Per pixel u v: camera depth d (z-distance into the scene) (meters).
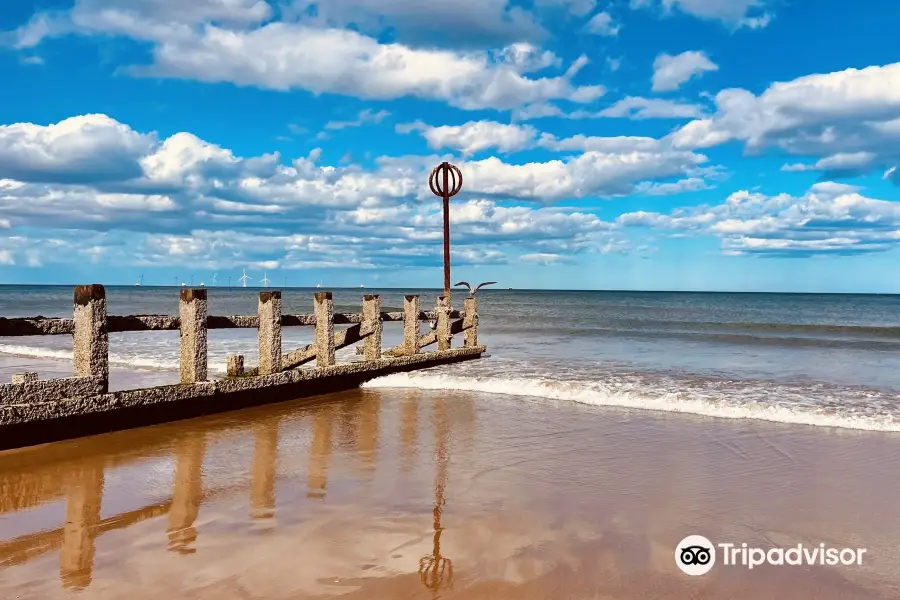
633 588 3.64
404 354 12.97
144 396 7.35
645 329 30.59
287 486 5.51
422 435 7.60
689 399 9.50
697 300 107.12
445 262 14.56
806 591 3.69
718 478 5.90
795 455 6.75
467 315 15.66
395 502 5.12
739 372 13.73
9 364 14.62
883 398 10.11
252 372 9.62
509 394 10.57
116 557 3.93
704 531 4.59
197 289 8.14
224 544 4.17
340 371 10.55
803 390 10.94
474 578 3.71
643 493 5.44
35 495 5.15
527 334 26.98
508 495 5.34
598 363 15.19
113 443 6.80
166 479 5.66
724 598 3.57
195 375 8.16
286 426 7.97
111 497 5.13
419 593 3.50
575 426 8.14
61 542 4.18
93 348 6.80
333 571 3.77
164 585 3.54
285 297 94.75
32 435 6.41
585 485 5.66
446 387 11.12
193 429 7.64
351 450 6.84
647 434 7.71
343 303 75.19
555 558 4.04
